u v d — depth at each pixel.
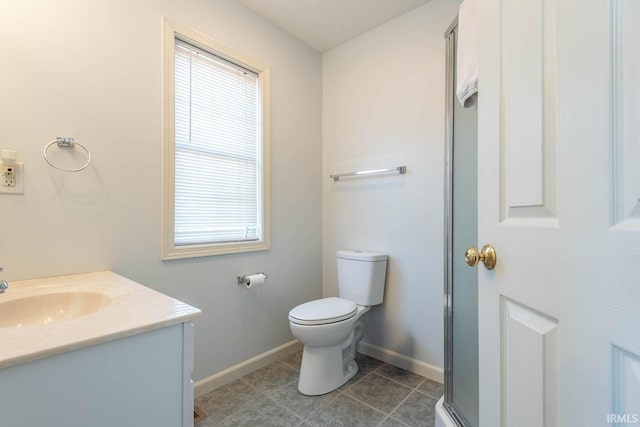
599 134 0.49
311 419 1.48
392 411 1.54
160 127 1.54
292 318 1.67
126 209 1.42
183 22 1.63
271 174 2.08
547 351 0.60
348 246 2.30
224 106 1.87
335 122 2.38
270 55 2.07
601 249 0.49
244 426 1.43
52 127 1.22
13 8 1.15
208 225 1.79
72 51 1.27
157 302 0.89
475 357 1.12
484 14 0.83
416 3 1.90
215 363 1.76
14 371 0.56
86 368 0.64
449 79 1.43
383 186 2.10
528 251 0.66
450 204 1.40
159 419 0.75
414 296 1.94
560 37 0.57
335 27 2.14
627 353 0.45
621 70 0.46
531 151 0.65
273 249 2.09
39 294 1.01
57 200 1.24
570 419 0.54
